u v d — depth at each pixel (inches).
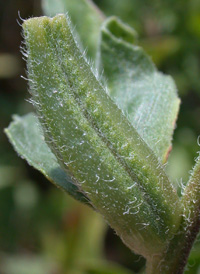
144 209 3.1
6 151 7.8
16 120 4.0
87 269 4.9
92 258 6.8
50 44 2.9
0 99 8.0
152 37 7.8
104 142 3.0
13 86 8.1
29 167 7.9
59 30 2.9
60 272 7.0
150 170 3.0
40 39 2.9
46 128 3.1
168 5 7.8
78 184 3.1
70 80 3.0
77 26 4.7
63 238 7.0
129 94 3.9
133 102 3.8
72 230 6.9
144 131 3.5
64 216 7.1
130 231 3.1
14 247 7.6
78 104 3.0
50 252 7.1
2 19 8.3
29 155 3.5
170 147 3.5
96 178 3.0
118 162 3.0
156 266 3.2
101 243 6.9
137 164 3.0
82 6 4.7
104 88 3.2
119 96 3.9
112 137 3.0
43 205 7.6
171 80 3.9
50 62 3.0
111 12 7.8
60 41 2.9
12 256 7.5
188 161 7.0
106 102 3.0
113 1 7.9
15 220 7.6
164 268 3.2
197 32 7.6
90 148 3.0
